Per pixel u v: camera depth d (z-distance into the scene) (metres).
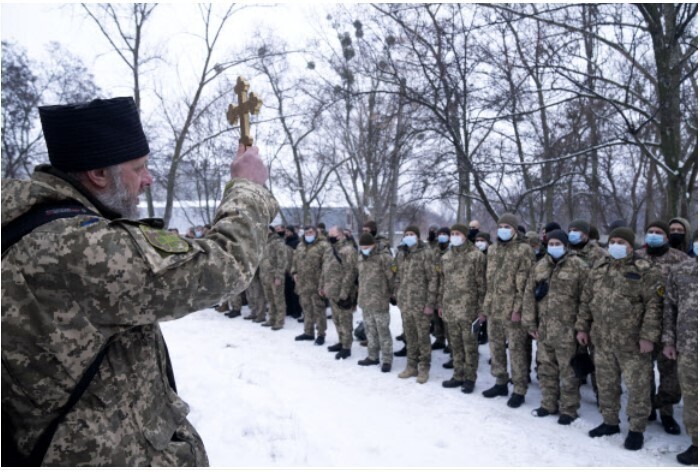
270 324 9.30
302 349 7.55
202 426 3.99
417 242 6.11
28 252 0.96
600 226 13.16
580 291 4.58
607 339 4.21
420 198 8.16
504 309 5.15
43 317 0.96
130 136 1.20
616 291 4.13
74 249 0.98
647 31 6.79
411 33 7.66
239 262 1.16
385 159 11.38
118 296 1.00
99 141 1.13
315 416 4.59
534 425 4.52
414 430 4.38
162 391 1.24
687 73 6.28
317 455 3.69
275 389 5.32
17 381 0.98
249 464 3.44
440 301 5.85
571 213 11.42
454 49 7.18
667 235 4.48
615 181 11.63
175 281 1.04
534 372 6.23
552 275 4.71
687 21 6.06
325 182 18.03
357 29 8.62
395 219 15.11
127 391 1.11
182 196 22.56
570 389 4.57
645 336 3.87
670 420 4.36
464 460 3.78
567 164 8.36
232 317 10.37
